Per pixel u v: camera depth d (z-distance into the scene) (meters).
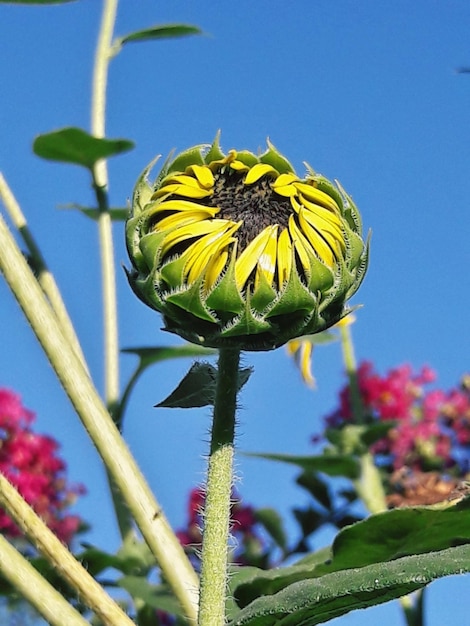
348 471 0.68
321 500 0.76
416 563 0.33
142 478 0.38
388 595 0.34
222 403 0.37
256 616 0.34
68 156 0.61
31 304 0.37
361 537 0.42
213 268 0.37
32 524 0.33
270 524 0.76
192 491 0.80
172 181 0.38
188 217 0.37
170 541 0.38
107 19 0.65
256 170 0.38
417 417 0.91
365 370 0.96
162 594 0.52
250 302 0.36
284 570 0.48
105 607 0.32
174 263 0.36
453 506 0.40
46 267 0.53
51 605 0.32
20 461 0.83
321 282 0.37
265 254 0.37
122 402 0.57
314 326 0.37
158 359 0.60
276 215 0.38
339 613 0.35
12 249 0.37
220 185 0.39
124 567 0.56
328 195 0.38
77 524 0.82
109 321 0.58
